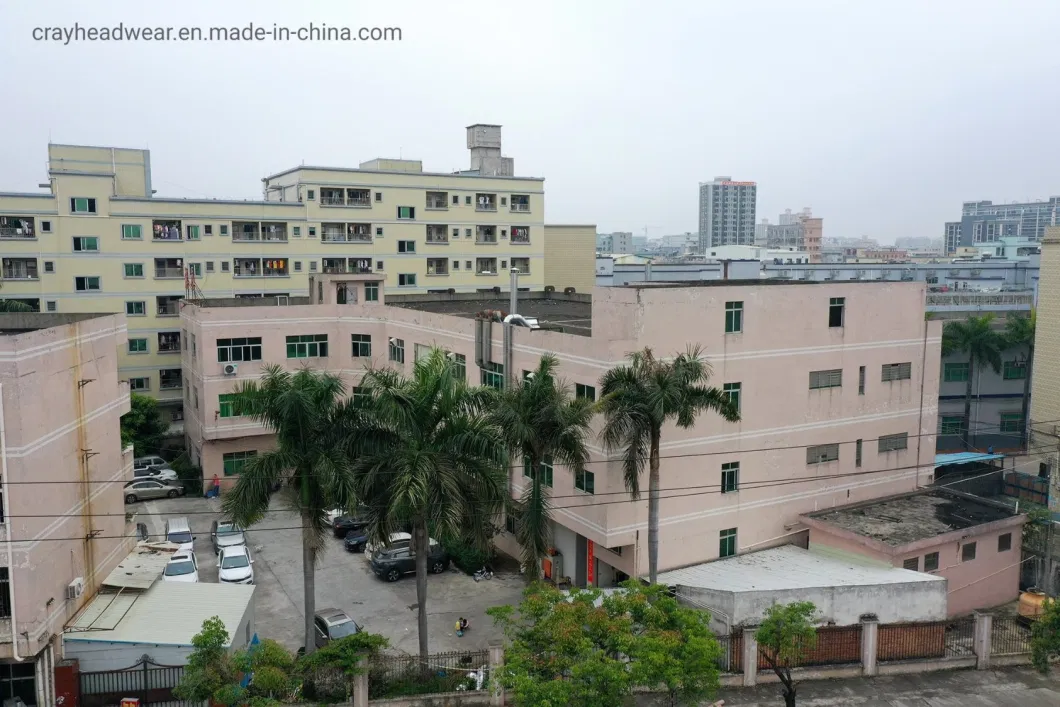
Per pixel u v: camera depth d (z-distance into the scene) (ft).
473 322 122.01
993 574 107.86
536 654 61.72
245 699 67.05
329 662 74.33
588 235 270.46
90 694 76.69
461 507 78.18
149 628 81.25
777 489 110.32
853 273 298.97
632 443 88.33
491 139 251.39
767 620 71.72
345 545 126.41
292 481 81.92
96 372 90.07
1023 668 86.58
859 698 78.89
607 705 56.18
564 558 111.75
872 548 100.53
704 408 91.66
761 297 105.91
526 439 83.97
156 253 195.11
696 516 103.45
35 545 74.64
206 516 140.87
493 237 238.89
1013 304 234.17
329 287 159.02
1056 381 152.46
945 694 80.18
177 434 180.45
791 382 109.91
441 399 80.79
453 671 78.89
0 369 72.02
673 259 402.72
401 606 104.53
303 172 211.61
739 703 77.20
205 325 147.95
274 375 82.53
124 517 99.14
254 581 112.47
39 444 75.82
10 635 73.20
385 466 78.59
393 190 223.30
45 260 185.06
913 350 121.49
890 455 120.98
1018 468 167.43
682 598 92.32
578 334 111.65
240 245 204.33
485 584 111.86
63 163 210.79
